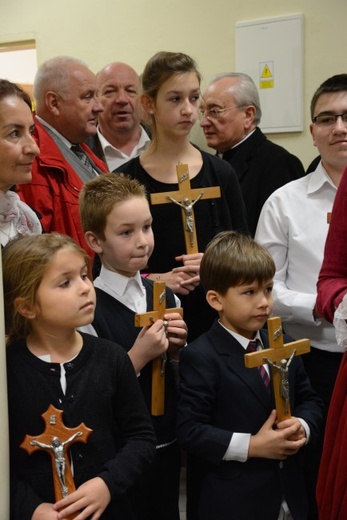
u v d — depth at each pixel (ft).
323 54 9.44
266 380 5.08
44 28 11.85
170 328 5.10
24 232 5.41
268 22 9.74
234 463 4.92
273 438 4.74
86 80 7.61
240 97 9.08
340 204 4.74
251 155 9.02
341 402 4.52
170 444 5.32
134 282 5.31
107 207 5.05
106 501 4.05
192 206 6.15
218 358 5.08
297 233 6.28
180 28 10.63
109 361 4.39
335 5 9.23
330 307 4.62
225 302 5.03
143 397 4.76
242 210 6.80
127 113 10.07
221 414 5.02
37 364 4.16
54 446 3.99
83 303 4.17
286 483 4.97
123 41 11.20
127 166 6.64
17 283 4.16
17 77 13.88
